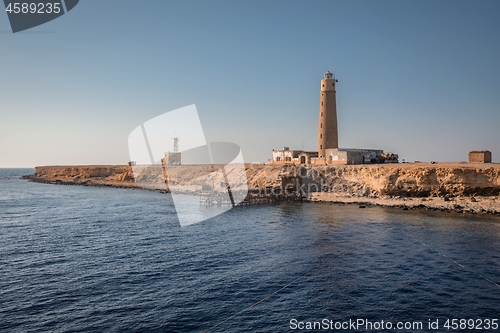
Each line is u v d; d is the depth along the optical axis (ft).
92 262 135.74
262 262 135.54
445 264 131.34
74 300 100.22
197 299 101.71
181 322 88.43
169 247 158.51
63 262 135.74
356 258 139.64
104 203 333.01
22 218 242.99
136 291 106.93
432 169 277.64
